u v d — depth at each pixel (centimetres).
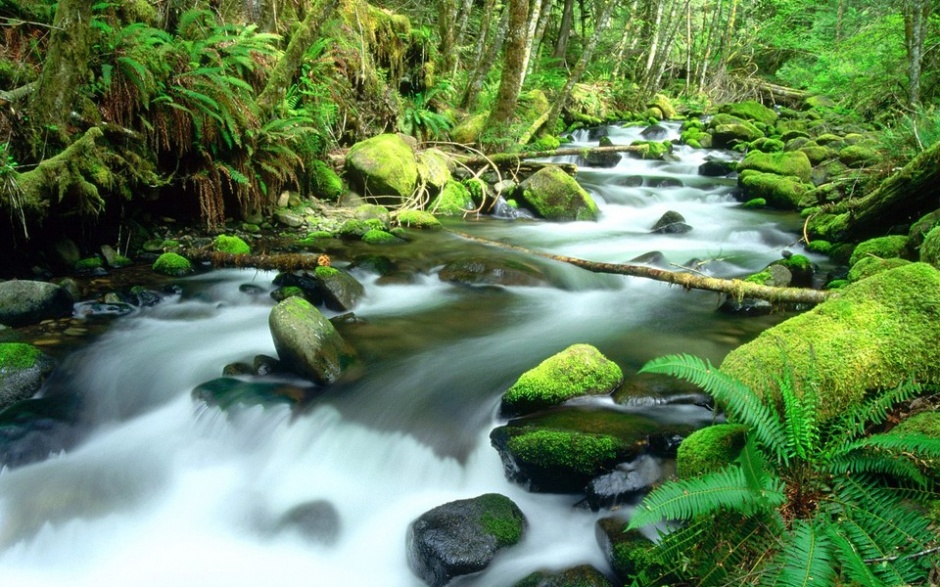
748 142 1505
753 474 221
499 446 353
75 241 618
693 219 938
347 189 905
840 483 230
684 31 2914
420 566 301
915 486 229
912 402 283
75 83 545
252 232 754
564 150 1202
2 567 320
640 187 1148
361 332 513
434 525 304
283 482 371
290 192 847
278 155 777
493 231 864
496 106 1152
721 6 2553
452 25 1417
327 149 933
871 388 280
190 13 662
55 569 323
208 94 659
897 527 205
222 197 730
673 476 314
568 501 330
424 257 715
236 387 424
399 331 521
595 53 2525
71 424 398
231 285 607
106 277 603
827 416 271
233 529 347
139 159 618
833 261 698
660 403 379
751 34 2569
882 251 596
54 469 368
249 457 385
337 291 565
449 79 1366
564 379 388
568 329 530
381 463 375
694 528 241
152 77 603
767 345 304
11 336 476
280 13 934
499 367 454
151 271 628
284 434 390
